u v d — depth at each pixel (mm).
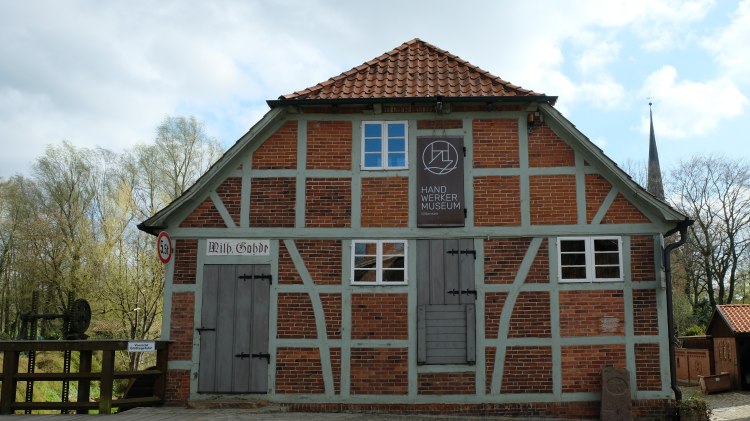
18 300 33312
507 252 12141
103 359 11398
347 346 11984
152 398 11750
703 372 26219
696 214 39125
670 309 11898
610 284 11984
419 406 11758
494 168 12406
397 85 13055
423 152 12500
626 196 12203
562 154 12383
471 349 11852
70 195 35719
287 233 12352
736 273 39375
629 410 11383
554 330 11883
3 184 35625
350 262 12234
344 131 12633
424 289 12094
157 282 30453
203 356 12086
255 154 12609
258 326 12125
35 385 26656
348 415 11469
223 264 12344
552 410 11695
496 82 13039
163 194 33156
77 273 31016
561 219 12188
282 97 12352
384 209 12359
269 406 11867
